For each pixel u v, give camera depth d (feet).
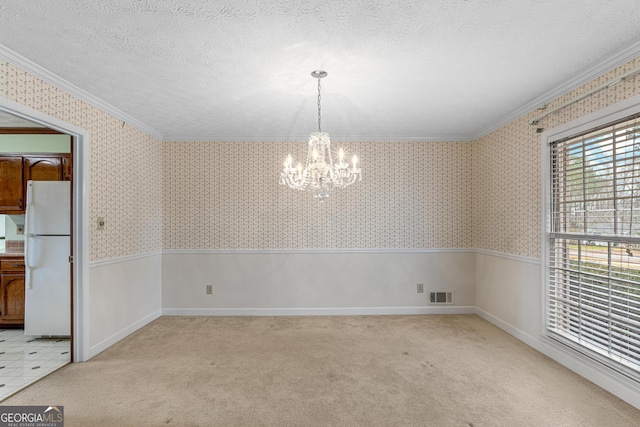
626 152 7.72
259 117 12.07
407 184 14.66
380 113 11.70
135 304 12.55
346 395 7.86
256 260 14.64
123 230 11.78
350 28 6.54
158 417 6.98
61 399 7.70
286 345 11.03
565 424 6.73
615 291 7.91
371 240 14.71
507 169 12.25
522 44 7.16
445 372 9.03
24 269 12.74
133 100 10.34
